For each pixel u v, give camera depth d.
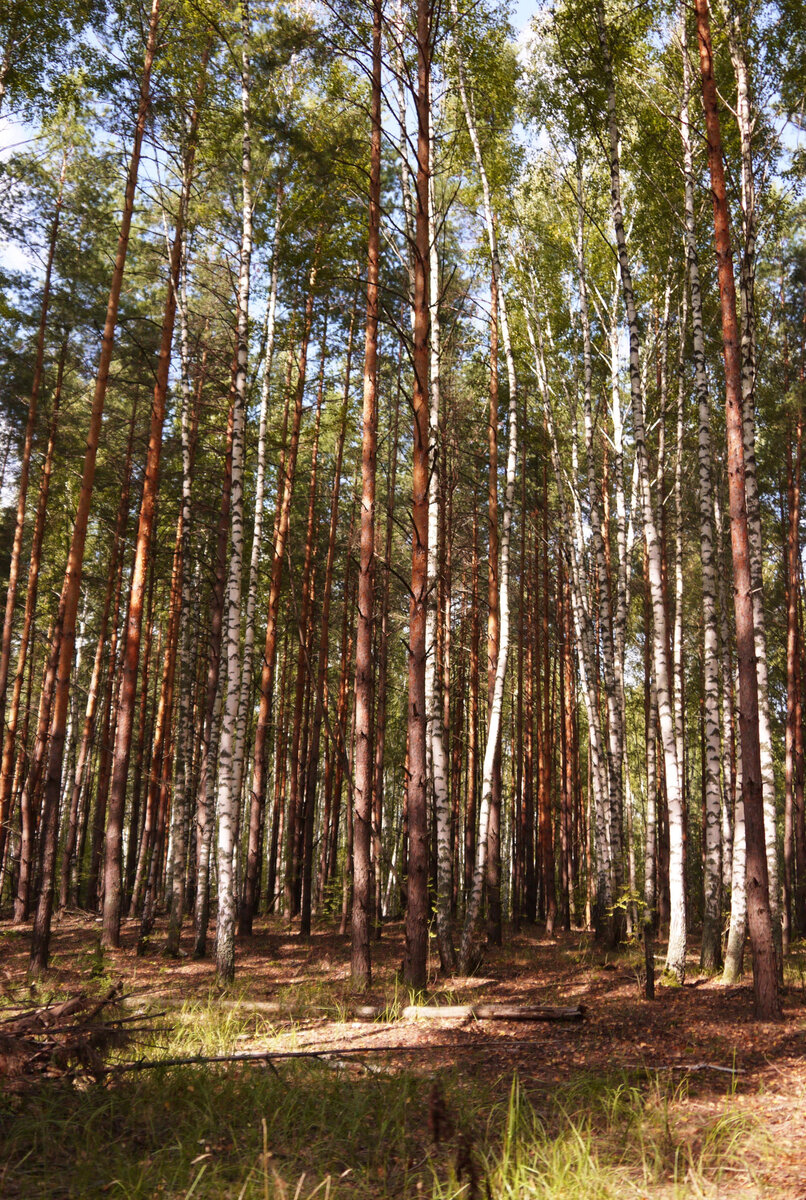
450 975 13.18
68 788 31.09
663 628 12.18
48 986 11.51
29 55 14.91
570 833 25.19
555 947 17.73
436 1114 4.56
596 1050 8.19
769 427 21.14
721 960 12.75
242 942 17.84
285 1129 5.69
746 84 12.60
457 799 24.77
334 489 21.20
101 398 14.27
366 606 12.57
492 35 15.82
